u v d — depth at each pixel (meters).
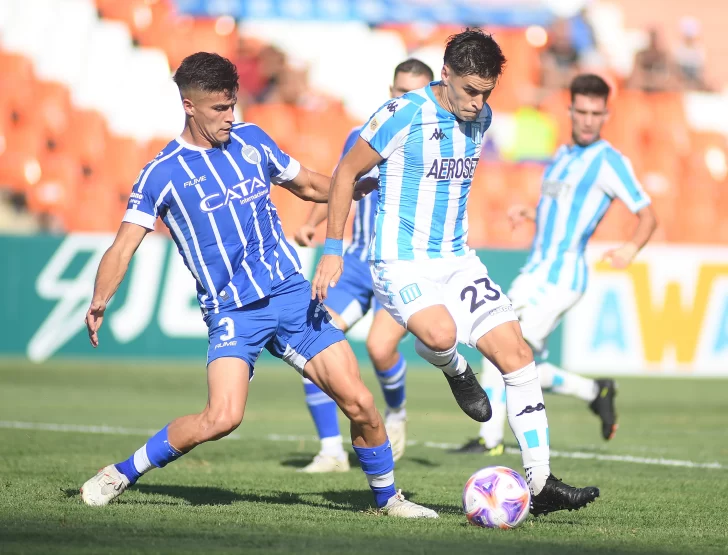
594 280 47.22
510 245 55.09
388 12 63.94
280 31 62.28
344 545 12.62
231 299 15.22
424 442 27.56
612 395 25.86
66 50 58.12
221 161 15.24
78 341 45.62
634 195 24.84
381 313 22.16
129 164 55.59
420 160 15.24
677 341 47.78
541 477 15.08
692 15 67.62
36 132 54.91
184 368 45.00
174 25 61.28
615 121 62.09
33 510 14.95
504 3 64.88
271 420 32.06
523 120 61.16
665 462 23.91
